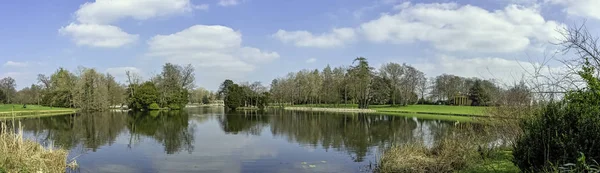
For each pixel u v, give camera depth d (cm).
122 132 2684
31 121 3744
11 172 991
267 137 2348
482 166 1027
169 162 1484
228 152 1725
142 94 6656
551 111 785
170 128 3033
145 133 2622
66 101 6247
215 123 3584
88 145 1978
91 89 6100
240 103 7612
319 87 7738
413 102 7669
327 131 2742
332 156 1596
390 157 1251
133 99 6662
